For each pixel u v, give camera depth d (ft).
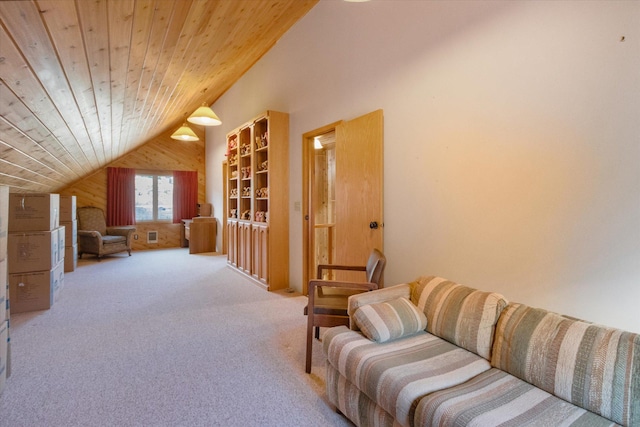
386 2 8.74
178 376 6.71
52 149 9.27
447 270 7.32
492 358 4.94
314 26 11.73
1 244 6.04
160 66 7.66
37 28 3.63
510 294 6.17
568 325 4.42
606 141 4.92
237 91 18.67
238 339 8.57
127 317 10.09
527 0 5.80
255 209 14.70
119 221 22.88
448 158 7.22
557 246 5.52
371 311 5.75
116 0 4.08
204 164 26.32
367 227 9.28
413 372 4.59
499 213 6.31
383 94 8.89
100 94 7.23
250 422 5.35
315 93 11.78
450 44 7.13
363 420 4.91
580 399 3.88
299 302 11.76
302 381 6.60
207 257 21.09
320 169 15.05
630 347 3.82
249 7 7.98
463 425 3.58
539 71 5.66
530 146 5.82
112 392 6.11
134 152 23.58
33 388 6.20
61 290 12.68
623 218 4.79
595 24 5.00
